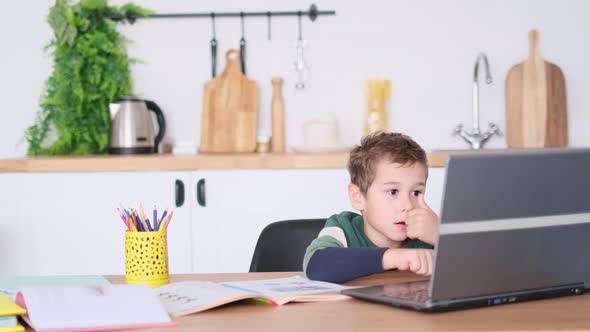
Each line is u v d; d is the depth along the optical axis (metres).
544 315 1.09
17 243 3.00
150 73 3.46
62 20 3.26
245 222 3.00
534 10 3.47
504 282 1.15
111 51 3.31
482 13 3.47
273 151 3.41
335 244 1.64
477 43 3.48
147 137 3.29
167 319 1.08
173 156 3.04
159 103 3.46
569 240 1.18
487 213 1.10
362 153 1.72
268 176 3.00
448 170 1.06
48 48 3.41
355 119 3.48
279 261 1.87
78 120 3.30
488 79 3.38
